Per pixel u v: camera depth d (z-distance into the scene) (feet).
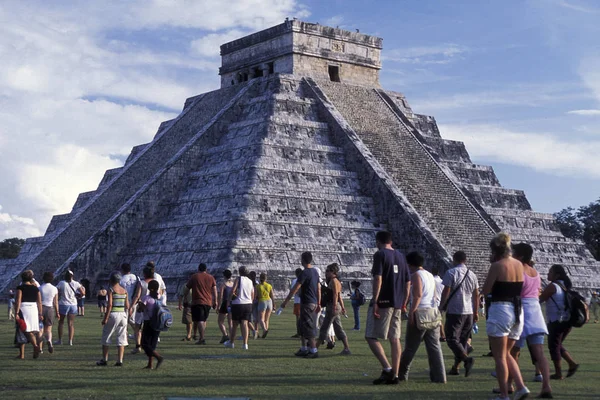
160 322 84.17
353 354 100.58
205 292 112.68
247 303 106.63
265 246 248.52
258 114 298.56
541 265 304.50
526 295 69.15
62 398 65.26
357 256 263.90
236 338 123.13
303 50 317.63
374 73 338.54
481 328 155.02
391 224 272.92
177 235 266.36
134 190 300.81
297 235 257.14
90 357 95.71
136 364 88.84
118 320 87.15
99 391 68.95
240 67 338.34
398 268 74.64
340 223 266.98
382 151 296.71
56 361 91.50
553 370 86.28
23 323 93.40
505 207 326.85
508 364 64.59
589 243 433.89
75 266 268.00
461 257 82.79
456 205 285.43
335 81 328.49
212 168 281.33
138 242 279.28
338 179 279.49
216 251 246.88
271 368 85.10
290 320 175.94
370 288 261.03
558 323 77.71
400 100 342.23
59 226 359.46
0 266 348.59
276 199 260.21
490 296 65.26
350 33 330.13
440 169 299.99
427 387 71.97
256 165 263.49
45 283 103.50
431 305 75.10
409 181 287.69
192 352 102.17
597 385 74.02
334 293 99.50
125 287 104.06
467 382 75.61
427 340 75.66
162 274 258.98
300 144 282.36
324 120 302.86
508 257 65.16
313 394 67.51
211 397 65.77
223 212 257.14
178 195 286.25
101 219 294.66
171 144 322.14
